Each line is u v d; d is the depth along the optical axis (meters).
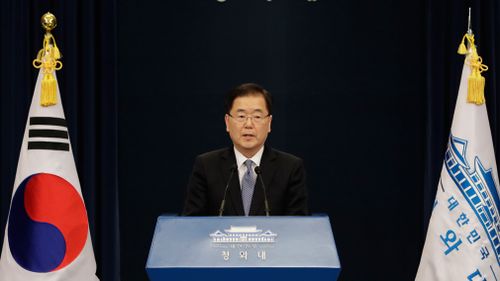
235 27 8.89
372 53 8.85
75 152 8.36
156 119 8.91
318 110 8.87
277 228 4.39
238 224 4.41
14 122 8.39
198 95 8.90
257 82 8.89
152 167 8.90
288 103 8.88
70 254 6.62
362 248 8.86
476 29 8.36
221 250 4.25
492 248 6.71
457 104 7.04
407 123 8.86
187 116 8.91
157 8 8.91
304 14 8.87
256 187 5.92
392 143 8.87
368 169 8.87
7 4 8.42
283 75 8.88
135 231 8.88
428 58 8.45
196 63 8.89
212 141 8.90
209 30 8.91
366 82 8.86
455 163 6.88
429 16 8.46
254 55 8.89
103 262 8.38
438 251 6.86
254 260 4.18
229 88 8.88
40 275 6.50
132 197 8.90
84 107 8.43
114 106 8.52
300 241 4.31
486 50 8.39
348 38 8.86
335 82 8.87
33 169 6.64
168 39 8.91
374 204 8.86
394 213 8.85
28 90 8.45
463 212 6.76
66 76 8.38
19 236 6.59
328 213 8.88
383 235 8.87
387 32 8.85
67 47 8.39
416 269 8.83
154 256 4.22
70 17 8.40
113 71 8.52
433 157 8.42
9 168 8.37
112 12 8.52
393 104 8.85
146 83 8.91
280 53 8.88
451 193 6.86
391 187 8.86
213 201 5.94
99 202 8.55
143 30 8.90
